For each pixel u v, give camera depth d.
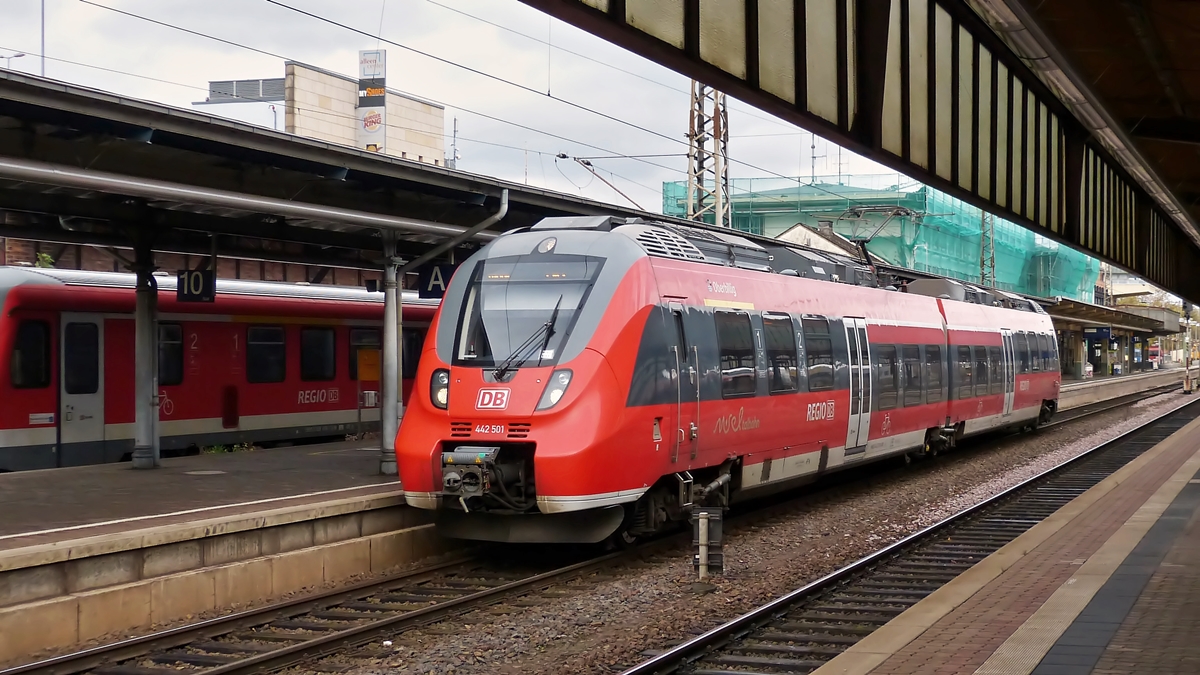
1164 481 17.97
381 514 12.52
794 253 17.73
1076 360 76.69
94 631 9.14
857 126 10.10
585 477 11.33
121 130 11.47
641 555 13.05
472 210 16.94
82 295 19.02
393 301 15.59
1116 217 21.48
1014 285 75.25
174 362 20.47
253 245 17.98
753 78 8.24
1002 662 7.01
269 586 10.75
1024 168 15.11
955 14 12.17
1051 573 10.24
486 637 9.30
